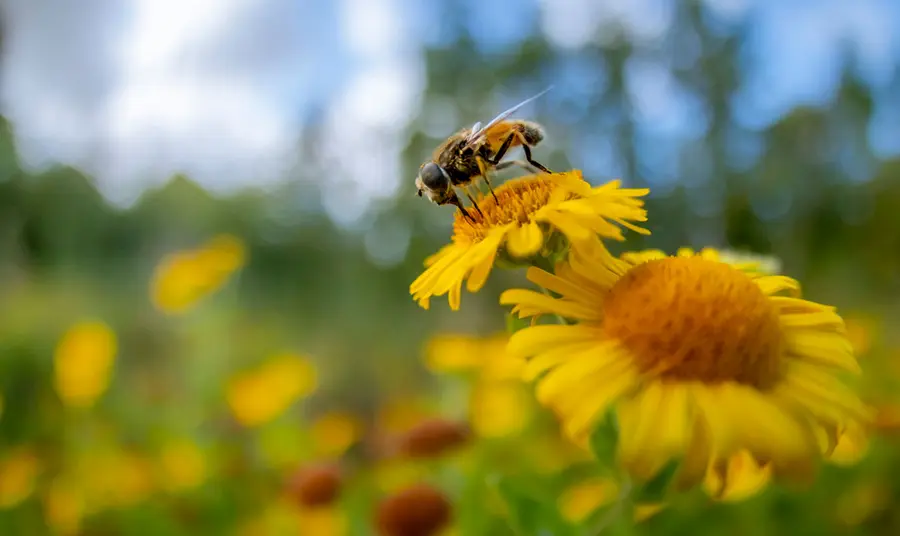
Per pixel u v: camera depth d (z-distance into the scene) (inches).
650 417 2.7
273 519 5.5
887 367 6.3
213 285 7.1
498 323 14.3
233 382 7.4
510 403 5.6
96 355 6.4
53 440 7.4
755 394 2.8
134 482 5.9
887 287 14.8
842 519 4.8
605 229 3.0
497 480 3.5
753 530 4.6
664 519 4.3
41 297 16.3
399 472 5.3
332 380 14.7
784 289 3.2
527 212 3.2
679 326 2.8
